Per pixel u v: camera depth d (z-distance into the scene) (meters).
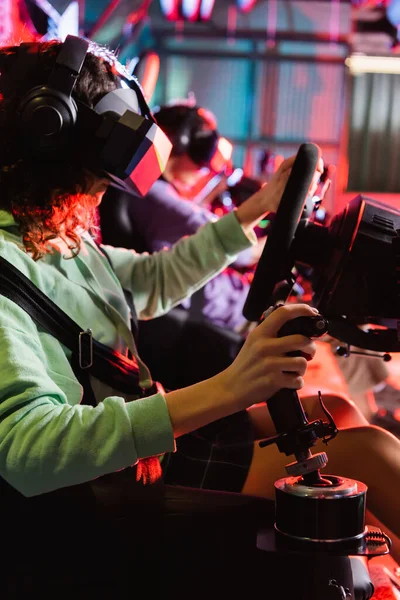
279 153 5.98
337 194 6.03
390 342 0.96
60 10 3.56
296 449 0.77
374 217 0.88
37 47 0.87
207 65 5.83
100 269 1.06
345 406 1.17
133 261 1.25
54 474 0.76
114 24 4.87
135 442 0.76
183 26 5.73
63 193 0.87
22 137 0.84
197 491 0.91
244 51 5.81
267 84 5.87
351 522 0.77
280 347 0.74
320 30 5.74
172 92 5.86
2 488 0.82
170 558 0.86
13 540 0.82
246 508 0.89
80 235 0.99
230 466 1.11
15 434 0.76
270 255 0.93
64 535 0.83
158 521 0.86
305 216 0.95
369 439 1.04
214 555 0.86
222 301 2.14
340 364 1.84
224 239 1.24
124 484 0.86
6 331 0.79
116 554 0.83
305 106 5.92
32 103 0.82
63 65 0.83
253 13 5.71
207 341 1.85
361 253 0.87
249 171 5.97
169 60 5.82
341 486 0.79
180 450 1.12
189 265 1.24
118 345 0.98
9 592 0.83
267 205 1.20
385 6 5.57
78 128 0.86
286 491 0.78
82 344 0.89
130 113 0.87
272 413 0.79
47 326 0.86
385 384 2.67
